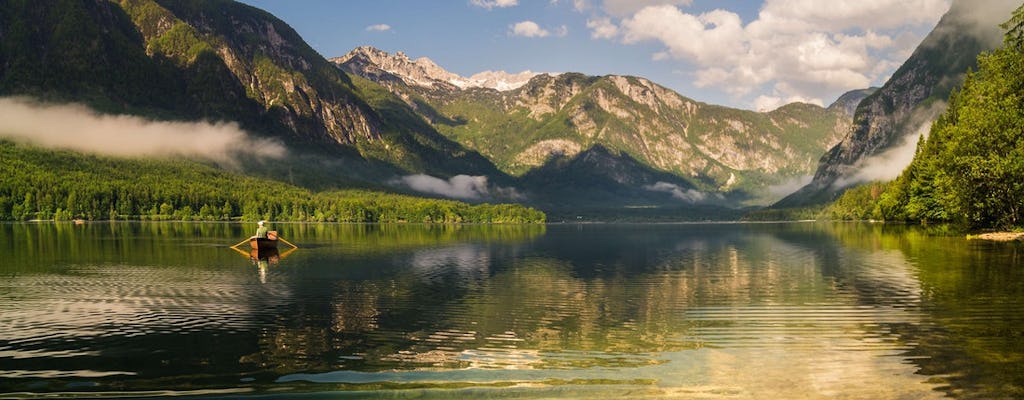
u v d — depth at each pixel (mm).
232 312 34469
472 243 109875
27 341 27703
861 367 22250
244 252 79500
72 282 47156
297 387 21250
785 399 19250
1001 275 44688
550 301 37781
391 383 21500
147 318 32688
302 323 31266
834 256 67438
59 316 33281
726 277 49375
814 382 20781
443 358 24531
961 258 57594
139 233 136250
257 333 29078
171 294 41062
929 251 66500
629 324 30469
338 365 23703
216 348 26344
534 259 70688
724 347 25625
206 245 92812
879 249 73500
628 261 66875
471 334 28562
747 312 33156
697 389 20375
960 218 94562
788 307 34375
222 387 21312
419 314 33594
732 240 117875
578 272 54938
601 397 19797
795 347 25297
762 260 65312
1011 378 20672
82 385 21594
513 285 45656
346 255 76875
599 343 26672
